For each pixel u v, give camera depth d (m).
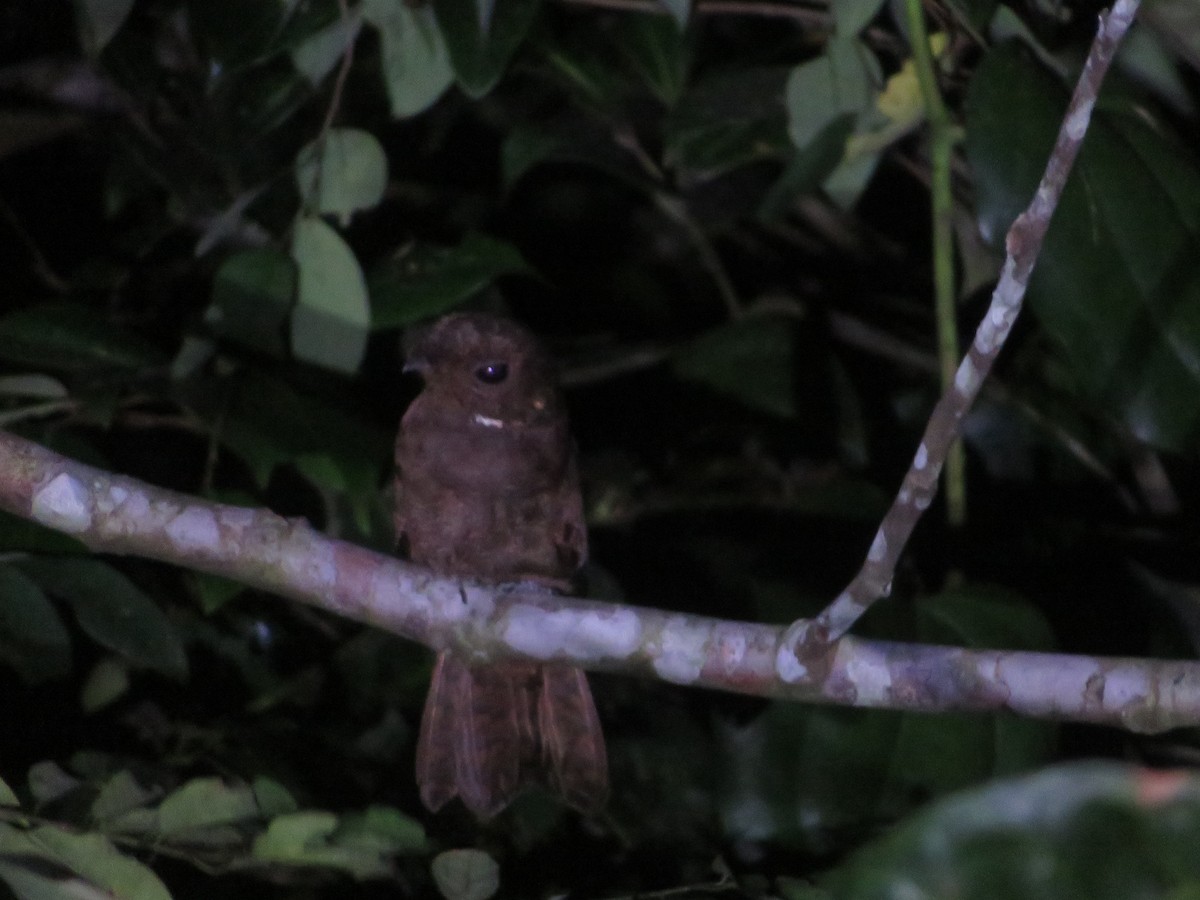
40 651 9.09
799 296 13.41
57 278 12.59
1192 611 11.05
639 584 11.58
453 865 7.54
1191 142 9.98
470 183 13.13
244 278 9.34
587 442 12.45
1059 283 8.73
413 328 11.45
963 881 4.06
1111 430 11.57
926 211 13.33
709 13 12.16
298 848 7.35
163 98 11.71
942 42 10.17
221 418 9.36
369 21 10.06
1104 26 5.79
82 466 7.89
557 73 11.83
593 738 8.88
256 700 11.40
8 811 6.95
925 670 7.11
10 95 12.24
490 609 7.81
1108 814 4.08
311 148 9.52
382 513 10.66
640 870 10.80
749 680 7.38
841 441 11.16
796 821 8.77
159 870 9.85
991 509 11.49
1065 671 6.96
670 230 13.57
